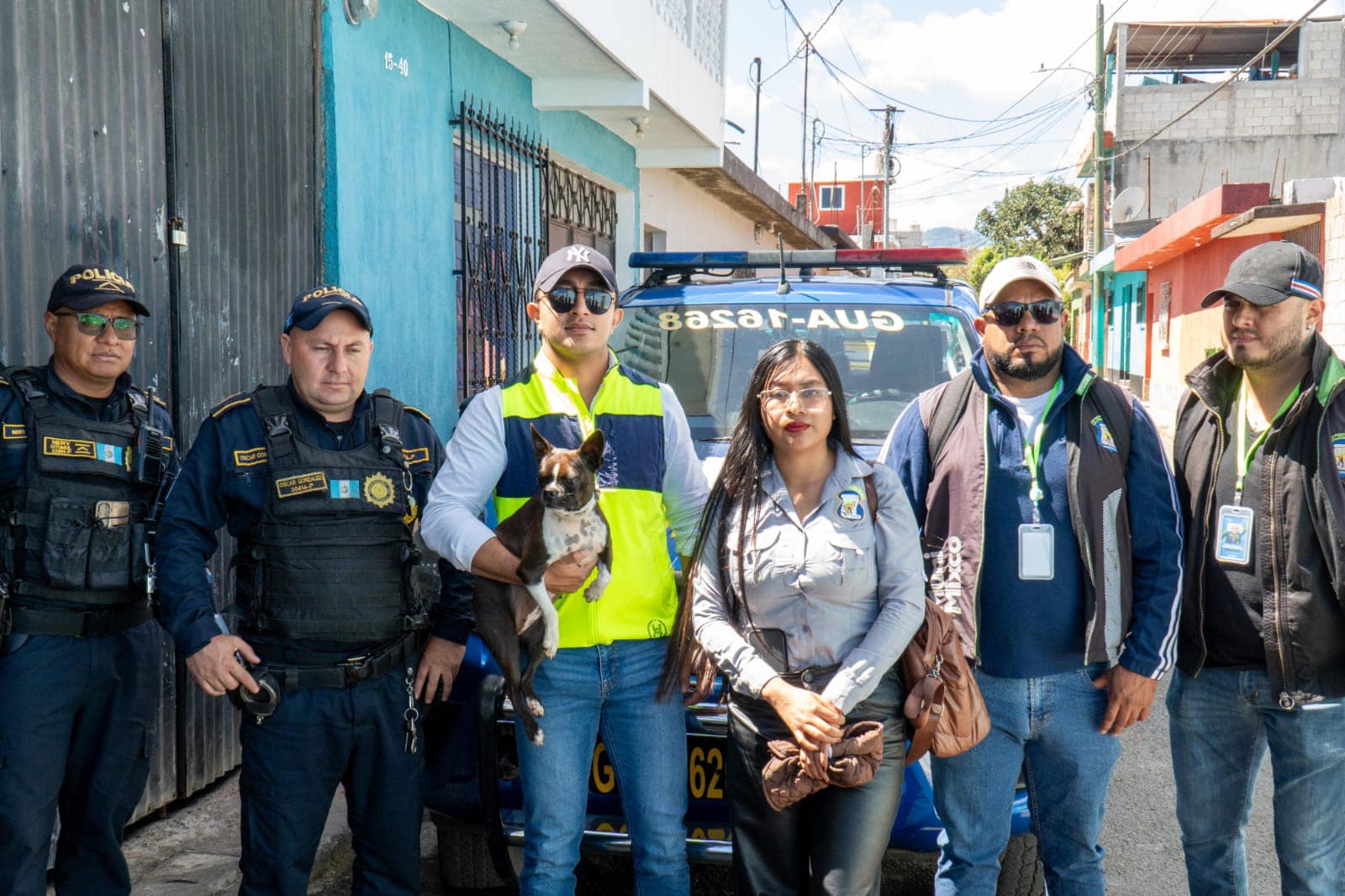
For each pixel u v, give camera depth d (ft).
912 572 8.54
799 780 8.18
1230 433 9.43
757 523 8.61
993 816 9.34
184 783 13.93
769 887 8.79
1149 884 12.62
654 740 9.36
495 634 9.20
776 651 8.63
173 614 8.92
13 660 9.22
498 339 26.11
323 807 9.33
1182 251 73.10
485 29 23.97
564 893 9.32
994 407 9.29
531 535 8.83
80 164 12.10
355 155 19.06
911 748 8.73
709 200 50.70
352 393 9.25
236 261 15.33
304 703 9.02
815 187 170.71
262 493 9.05
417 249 22.13
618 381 9.62
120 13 12.72
